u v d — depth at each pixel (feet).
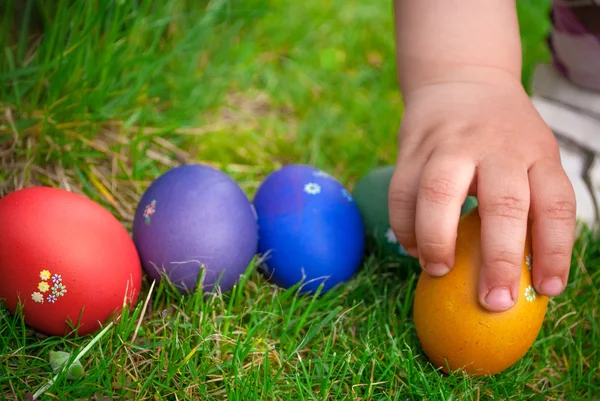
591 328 1.56
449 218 1.38
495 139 1.41
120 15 1.84
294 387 1.44
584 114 1.79
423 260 1.41
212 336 1.46
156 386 1.41
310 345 1.50
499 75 1.49
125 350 1.44
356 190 1.65
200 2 2.08
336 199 1.57
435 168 1.39
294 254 1.53
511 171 1.38
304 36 2.15
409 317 1.55
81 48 1.73
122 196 1.72
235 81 2.02
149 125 1.84
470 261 1.41
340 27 2.20
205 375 1.42
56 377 1.39
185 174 1.53
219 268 1.50
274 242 1.55
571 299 1.58
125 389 1.40
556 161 1.41
